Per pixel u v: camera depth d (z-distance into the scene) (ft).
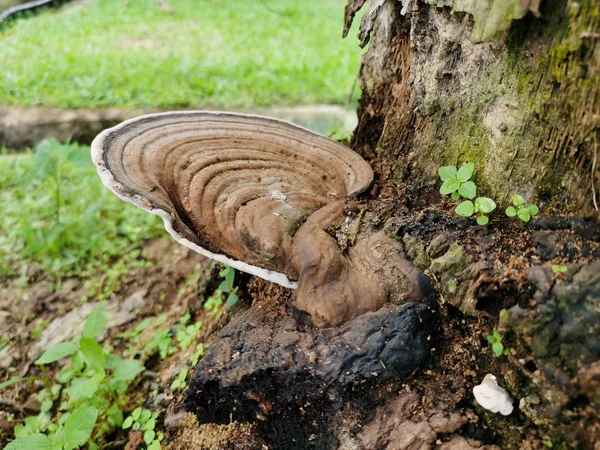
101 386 1.35
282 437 1.00
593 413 0.73
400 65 1.27
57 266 2.01
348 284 0.93
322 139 1.25
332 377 0.89
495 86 0.99
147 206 0.91
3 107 3.08
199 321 1.52
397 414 0.89
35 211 2.33
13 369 1.62
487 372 0.89
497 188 1.02
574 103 0.85
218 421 1.05
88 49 4.15
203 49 4.33
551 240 0.85
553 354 0.75
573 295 0.75
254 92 3.46
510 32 0.91
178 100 3.30
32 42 4.21
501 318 0.79
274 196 1.06
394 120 1.26
